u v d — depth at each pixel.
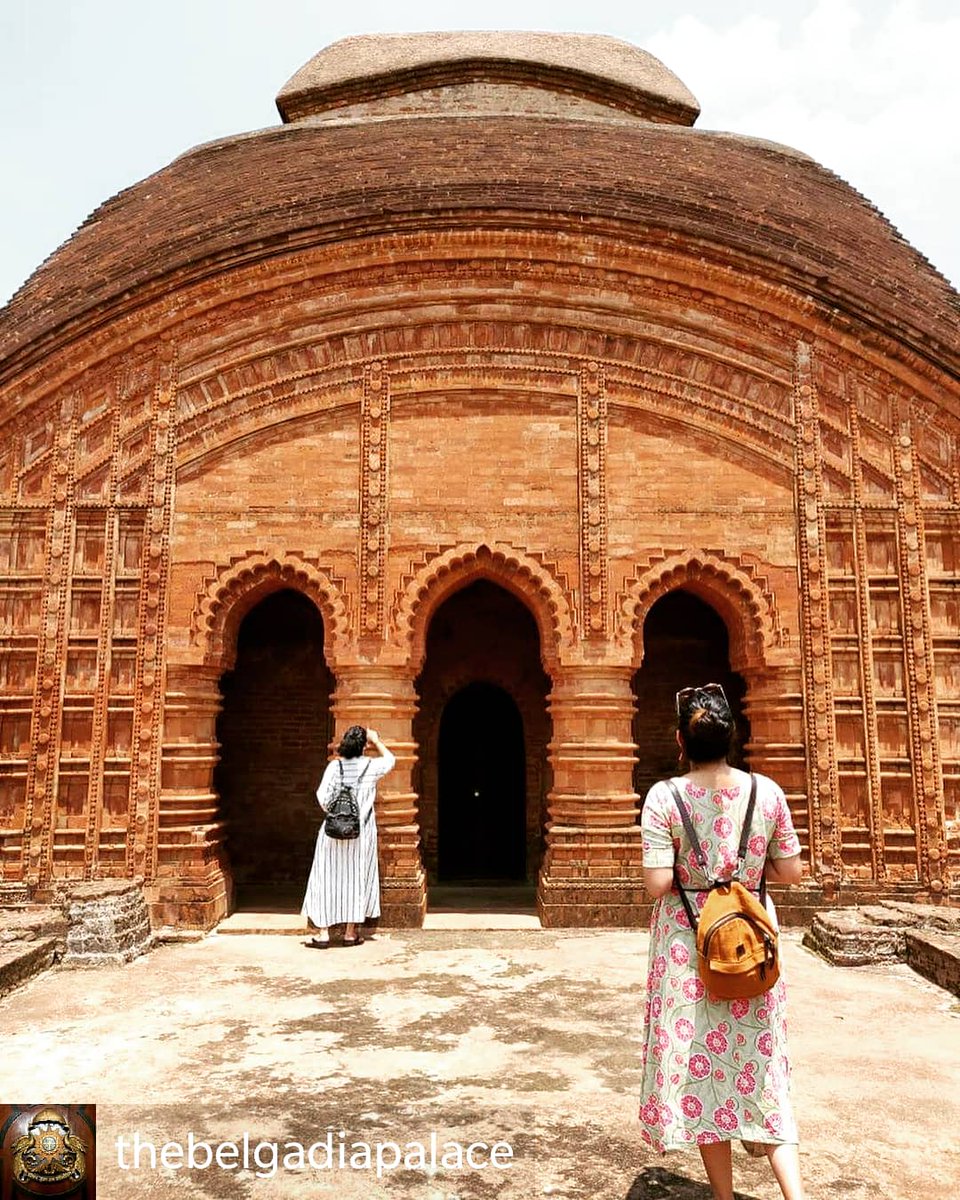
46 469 8.84
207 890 8.17
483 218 8.88
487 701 13.09
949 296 9.64
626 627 8.73
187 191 10.01
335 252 8.94
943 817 8.42
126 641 8.57
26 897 8.09
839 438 9.05
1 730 8.38
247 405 8.99
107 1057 4.74
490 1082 4.37
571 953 7.22
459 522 8.88
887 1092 4.26
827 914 7.47
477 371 9.11
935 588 8.84
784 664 8.70
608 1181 3.37
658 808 3.16
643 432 9.07
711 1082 2.93
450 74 13.14
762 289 8.97
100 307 8.71
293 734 11.66
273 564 8.79
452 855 12.91
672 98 13.54
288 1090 4.26
